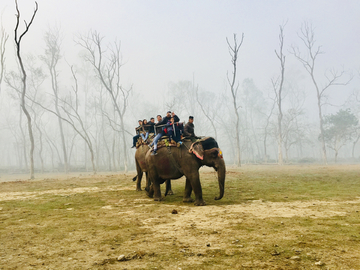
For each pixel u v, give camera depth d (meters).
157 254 4.09
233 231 5.18
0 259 3.99
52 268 3.64
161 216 6.74
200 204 8.38
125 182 16.20
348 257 3.71
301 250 4.04
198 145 8.59
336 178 15.88
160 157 9.22
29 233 5.35
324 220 5.84
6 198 10.47
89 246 4.52
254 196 9.88
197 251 4.16
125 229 5.55
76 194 11.09
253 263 3.64
